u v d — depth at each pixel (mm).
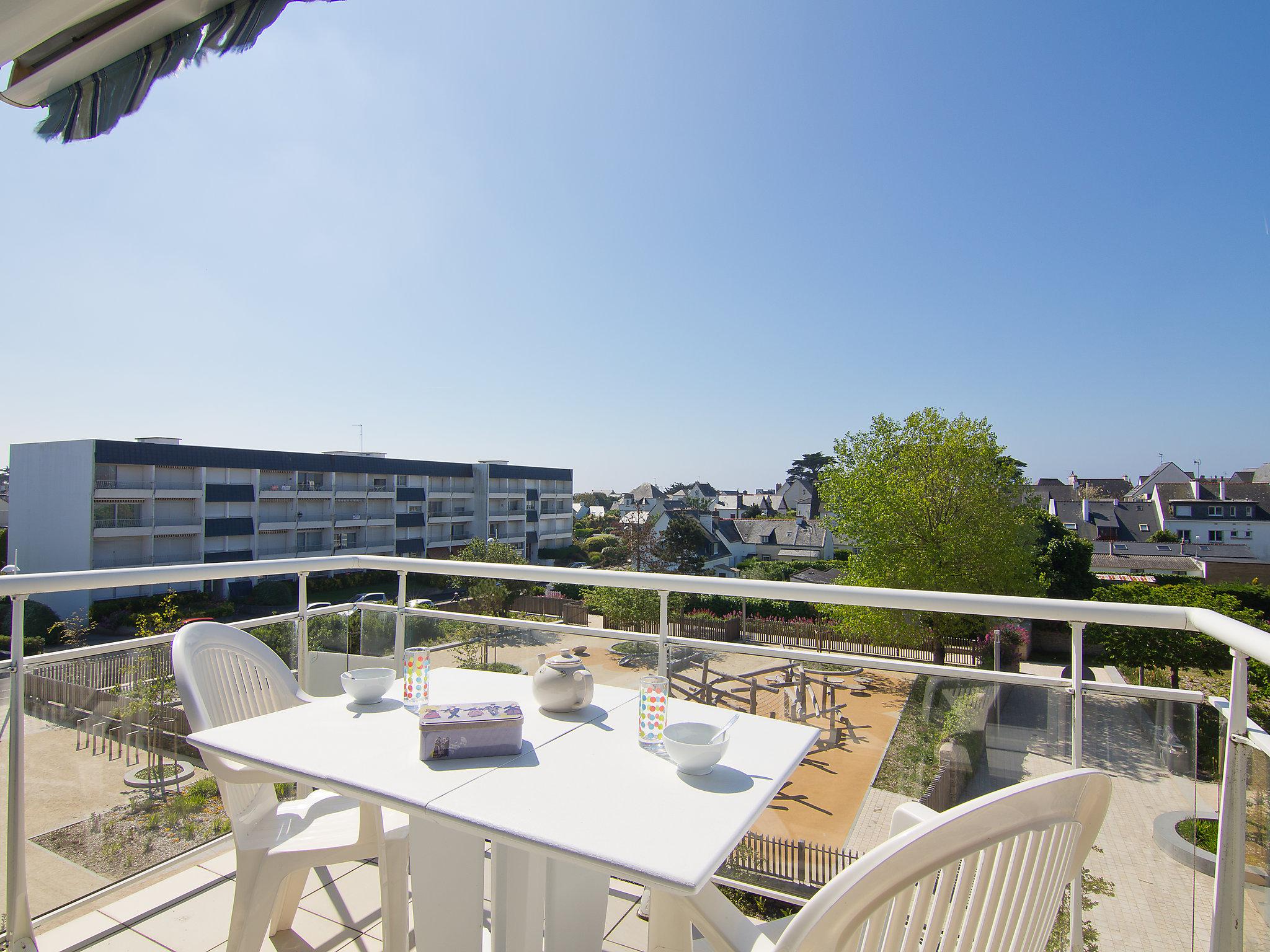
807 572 40156
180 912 1897
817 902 715
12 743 1683
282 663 1880
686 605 18578
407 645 2461
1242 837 1264
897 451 19031
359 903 1991
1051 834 853
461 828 988
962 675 1640
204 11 983
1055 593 25031
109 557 28750
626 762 1196
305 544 35219
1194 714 1424
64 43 1023
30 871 1709
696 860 867
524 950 1402
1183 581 26359
